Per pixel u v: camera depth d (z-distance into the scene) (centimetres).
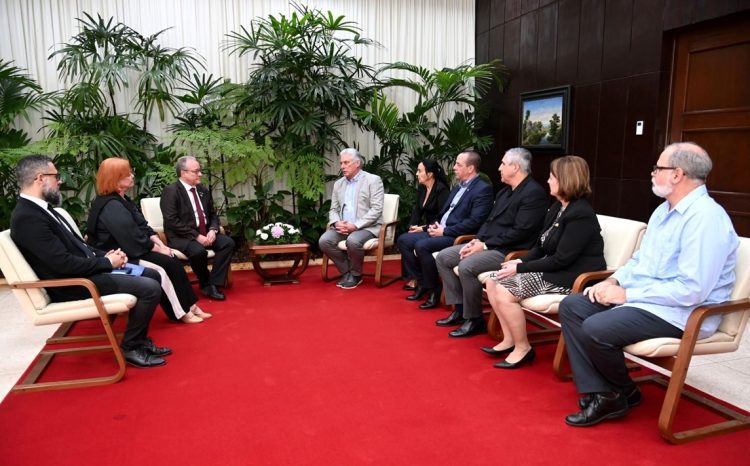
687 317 205
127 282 270
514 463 189
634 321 204
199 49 545
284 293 421
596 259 262
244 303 393
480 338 317
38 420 221
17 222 245
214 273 409
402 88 621
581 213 259
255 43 522
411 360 284
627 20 432
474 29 643
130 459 193
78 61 498
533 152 555
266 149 520
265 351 298
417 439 205
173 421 220
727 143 377
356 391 247
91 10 510
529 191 319
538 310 255
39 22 499
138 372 270
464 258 319
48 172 256
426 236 400
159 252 342
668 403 198
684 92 403
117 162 325
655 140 416
